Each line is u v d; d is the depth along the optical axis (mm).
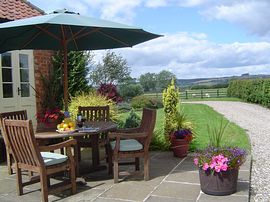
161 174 5773
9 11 8492
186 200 4480
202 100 32219
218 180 4582
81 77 11383
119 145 5293
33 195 4926
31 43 6895
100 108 7117
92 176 5801
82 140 6449
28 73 9898
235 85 31547
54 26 5988
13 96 9281
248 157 6855
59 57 10703
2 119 4809
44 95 10438
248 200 4449
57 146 4684
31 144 4367
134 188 5062
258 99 23516
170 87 7602
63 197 4797
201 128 11164
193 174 5711
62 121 5473
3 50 7137
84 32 6410
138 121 8281
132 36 6461
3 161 7039
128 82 23750
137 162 6078
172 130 7434
